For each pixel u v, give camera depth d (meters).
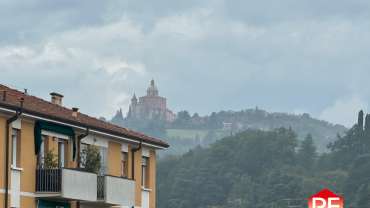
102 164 84.94
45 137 76.00
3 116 70.12
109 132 84.88
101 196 81.25
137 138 90.50
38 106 76.94
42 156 75.50
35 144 74.25
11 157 71.69
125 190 84.88
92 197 78.94
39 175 74.69
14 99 74.44
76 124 79.38
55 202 77.00
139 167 92.12
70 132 79.38
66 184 75.25
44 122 75.19
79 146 80.75
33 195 74.06
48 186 74.56
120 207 87.56
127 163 90.00
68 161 79.19
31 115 72.75
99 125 84.75
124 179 84.75
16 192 71.75
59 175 74.69
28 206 73.25
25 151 73.00
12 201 71.12
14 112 70.62
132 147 90.75
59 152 78.38
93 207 82.50
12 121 70.81
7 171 70.38
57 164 75.88
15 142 72.25
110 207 85.94
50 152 75.62
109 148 86.44
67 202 78.62
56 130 77.12
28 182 73.44
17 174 71.94
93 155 81.25
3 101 69.88
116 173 87.62
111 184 82.38
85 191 77.94
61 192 74.62
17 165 72.25
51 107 80.62
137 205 91.31
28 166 73.38
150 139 93.44
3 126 70.12
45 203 75.50
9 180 70.88
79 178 77.12
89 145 82.69
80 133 80.94
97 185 81.00
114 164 87.25
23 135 72.75
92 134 83.12
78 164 80.62
